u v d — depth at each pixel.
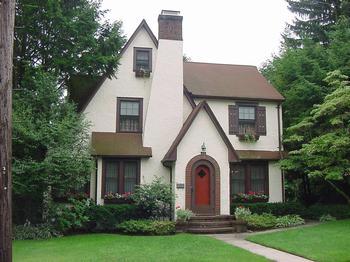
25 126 15.32
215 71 23.72
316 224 17.81
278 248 12.24
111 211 17.25
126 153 18.98
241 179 20.97
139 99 20.14
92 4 18.44
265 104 21.83
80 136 17.05
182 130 18.08
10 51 6.89
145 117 20.00
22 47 17.50
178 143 17.94
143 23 20.64
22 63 17.38
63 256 11.32
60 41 17.38
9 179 6.64
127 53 20.38
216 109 21.16
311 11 31.86
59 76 18.36
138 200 17.50
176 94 20.08
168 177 19.42
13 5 7.03
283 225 17.69
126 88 20.11
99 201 18.72
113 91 19.97
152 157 19.45
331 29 29.84
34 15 16.33
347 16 28.88
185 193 17.70
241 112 21.55
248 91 21.95
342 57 21.19
